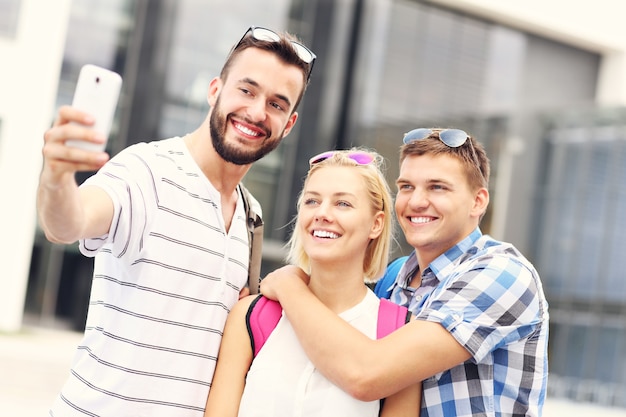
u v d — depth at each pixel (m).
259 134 2.98
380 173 2.93
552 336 24.25
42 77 18.61
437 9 24.11
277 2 21.33
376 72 23.16
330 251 2.79
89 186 2.59
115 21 19.55
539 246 24.39
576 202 23.81
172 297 2.78
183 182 2.87
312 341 2.68
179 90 20.12
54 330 18.73
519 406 2.88
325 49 22.08
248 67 2.96
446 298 2.79
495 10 24.56
